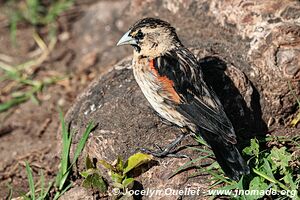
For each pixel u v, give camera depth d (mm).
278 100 11562
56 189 11031
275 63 11453
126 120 11188
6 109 14258
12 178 12164
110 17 16000
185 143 10891
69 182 11211
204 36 12961
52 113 14016
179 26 13461
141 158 10344
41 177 11289
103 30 15969
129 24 14914
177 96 10617
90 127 11094
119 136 11023
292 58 11344
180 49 11188
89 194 10578
